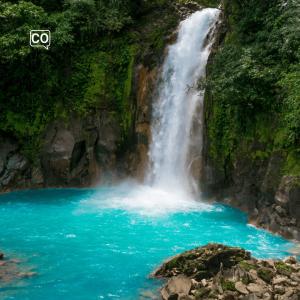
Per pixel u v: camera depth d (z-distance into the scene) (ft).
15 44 58.23
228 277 24.98
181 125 60.18
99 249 33.22
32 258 30.66
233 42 52.95
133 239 36.35
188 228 40.37
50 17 65.31
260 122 44.34
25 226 40.73
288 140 38.70
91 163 65.62
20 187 61.98
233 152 48.93
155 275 27.35
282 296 21.89
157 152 63.93
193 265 26.89
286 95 39.09
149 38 68.95
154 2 74.74
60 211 47.85
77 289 24.76
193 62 62.08
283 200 37.11
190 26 66.64
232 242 35.47
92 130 65.16
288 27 40.91
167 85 65.51
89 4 66.23
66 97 64.95
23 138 62.85
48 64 63.98
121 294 24.11
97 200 55.06
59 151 62.54
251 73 41.14
